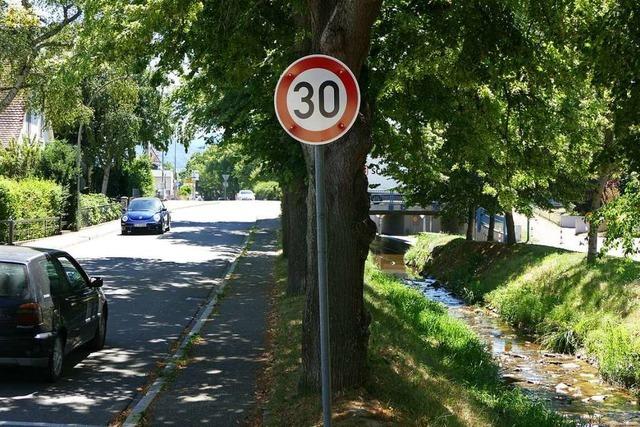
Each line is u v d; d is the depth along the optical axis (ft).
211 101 50.19
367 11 24.45
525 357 55.36
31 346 30.53
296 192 51.78
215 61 40.04
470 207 96.78
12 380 32.42
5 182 96.63
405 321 50.85
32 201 106.42
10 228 94.07
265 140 44.52
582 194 77.30
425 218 181.37
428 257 112.16
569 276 68.90
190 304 55.21
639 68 26.43
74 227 123.13
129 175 185.06
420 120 47.19
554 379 48.73
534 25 36.65
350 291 25.59
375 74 40.45
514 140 47.32
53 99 94.32
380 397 25.75
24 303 30.53
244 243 111.04
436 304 66.39
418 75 39.99
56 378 32.37
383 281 71.20
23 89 103.09
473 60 36.58
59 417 27.25
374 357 31.89
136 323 47.21
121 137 151.74
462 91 43.57
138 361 36.86
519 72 38.52
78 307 34.88
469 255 97.30
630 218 38.34
